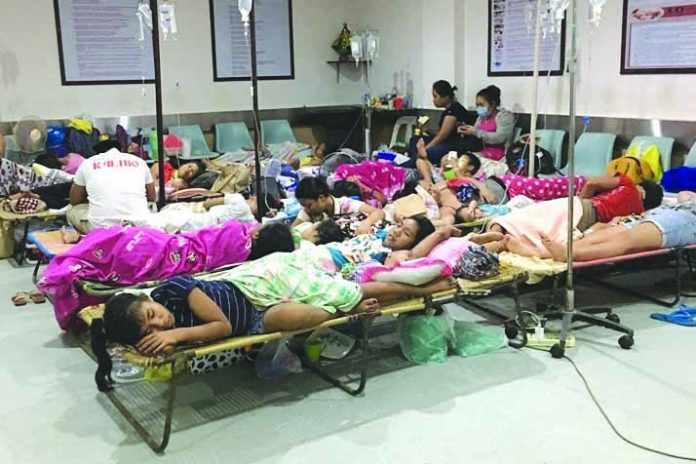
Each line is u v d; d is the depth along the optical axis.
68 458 2.57
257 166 4.02
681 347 3.38
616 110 5.95
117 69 7.30
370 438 2.64
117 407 2.93
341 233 3.90
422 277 3.07
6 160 5.52
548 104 6.53
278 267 2.92
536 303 4.00
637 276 4.52
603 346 3.41
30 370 3.33
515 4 6.68
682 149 5.46
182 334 2.56
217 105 7.92
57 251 4.07
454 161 5.53
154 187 4.86
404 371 3.20
